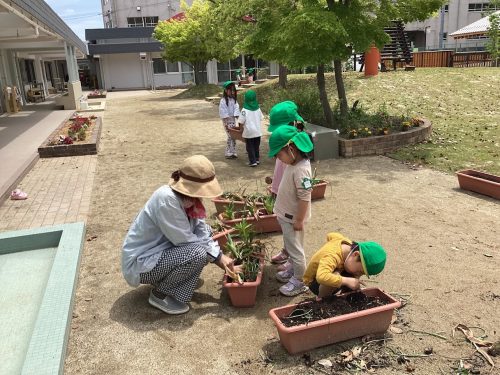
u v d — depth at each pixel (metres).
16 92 18.58
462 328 3.22
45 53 26.50
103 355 3.08
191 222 3.57
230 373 2.88
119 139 11.49
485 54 23.98
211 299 3.78
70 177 7.73
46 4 13.18
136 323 3.44
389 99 13.55
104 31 36.59
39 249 4.75
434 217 5.39
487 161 7.63
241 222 4.27
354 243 3.21
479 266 4.16
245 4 9.86
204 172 3.32
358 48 8.32
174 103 21.66
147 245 3.49
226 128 8.58
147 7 42.19
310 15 7.40
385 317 3.12
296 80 17.73
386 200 6.03
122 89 37.19
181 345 3.17
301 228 3.59
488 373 2.80
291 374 2.85
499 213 5.47
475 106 12.38
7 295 3.82
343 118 9.30
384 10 8.74
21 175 7.56
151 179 7.46
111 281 4.10
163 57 25.25
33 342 2.96
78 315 3.55
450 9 44.38
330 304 3.15
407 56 18.66
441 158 7.96
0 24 13.32
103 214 5.85
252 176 7.40
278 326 2.98
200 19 22.00
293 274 3.90
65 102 19.31
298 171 3.47
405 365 2.89
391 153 8.46
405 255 4.42
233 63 36.34
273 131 3.82
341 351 3.03
